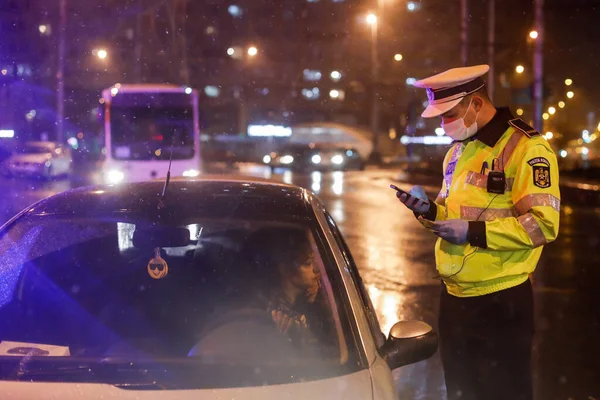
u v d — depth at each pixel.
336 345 3.72
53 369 3.49
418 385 7.07
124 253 4.59
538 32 34.94
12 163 37.47
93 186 4.97
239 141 56.28
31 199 26.19
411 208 4.67
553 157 4.46
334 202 24.80
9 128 46.16
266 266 4.45
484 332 4.64
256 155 57.22
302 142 52.78
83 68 50.38
